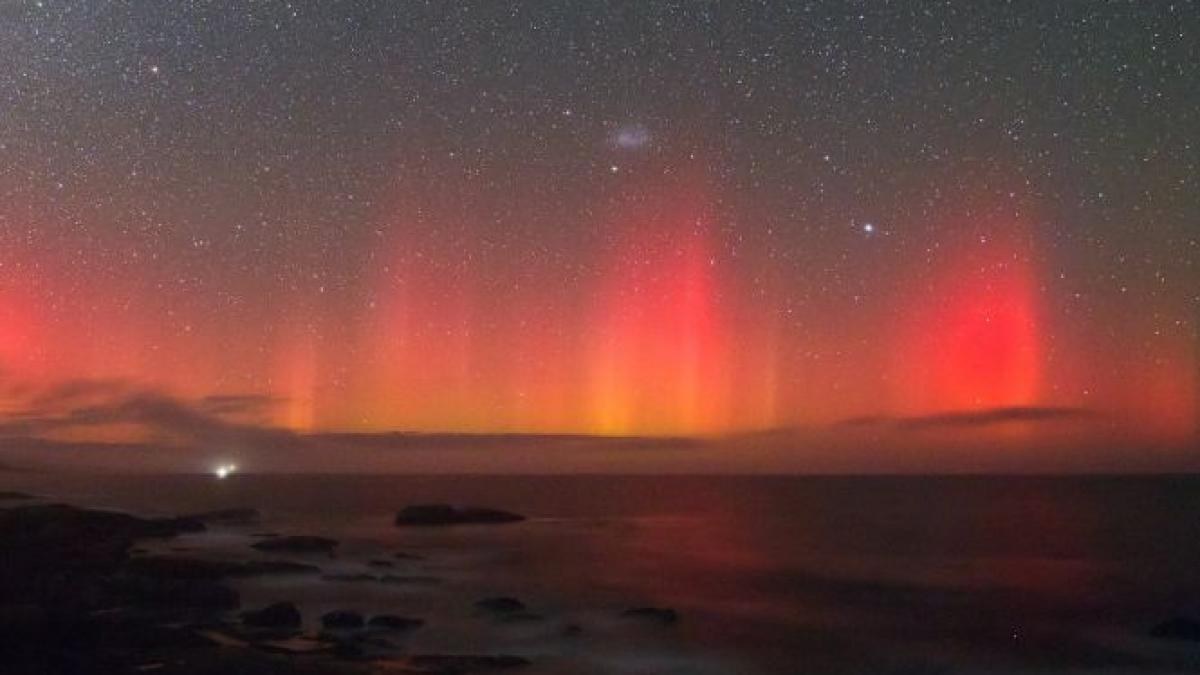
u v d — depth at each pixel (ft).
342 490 299.17
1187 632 65.41
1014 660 58.34
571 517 179.63
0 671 40.96
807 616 72.13
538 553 110.22
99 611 58.85
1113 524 169.68
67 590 62.39
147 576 73.97
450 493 291.79
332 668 44.01
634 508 217.77
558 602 75.00
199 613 60.70
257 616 57.31
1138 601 81.87
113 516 113.19
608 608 72.13
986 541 134.51
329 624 58.29
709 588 86.02
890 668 55.88
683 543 126.62
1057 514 201.67
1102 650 61.41
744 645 60.39
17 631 45.96
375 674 43.75
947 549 122.72
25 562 74.13
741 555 113.09
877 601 80.33
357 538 122.31
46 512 108.99
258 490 284.20
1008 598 82.99
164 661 43.21
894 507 231.50
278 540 103.19
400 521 145.38
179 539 107.55
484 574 90.12
